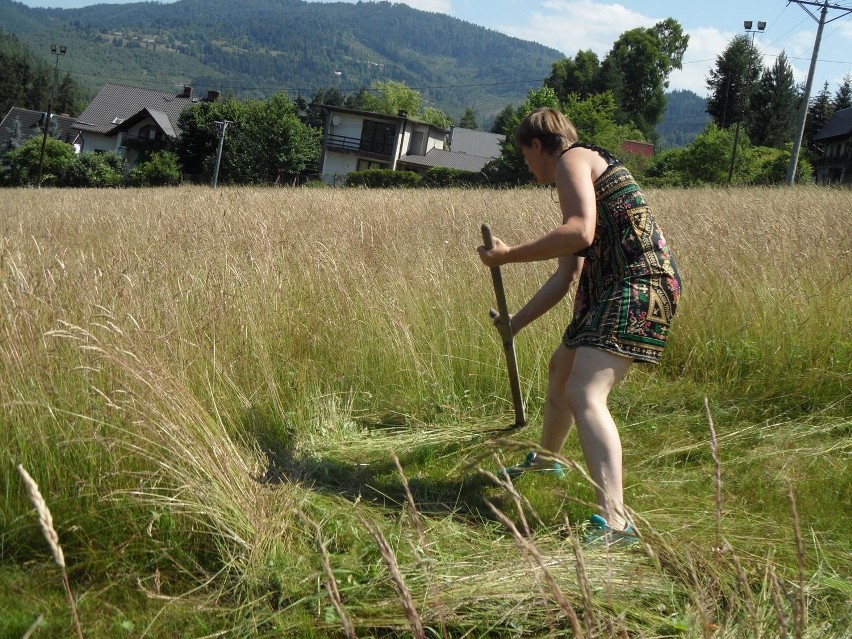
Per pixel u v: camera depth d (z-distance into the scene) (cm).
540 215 865
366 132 6109
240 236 637
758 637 221
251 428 403
